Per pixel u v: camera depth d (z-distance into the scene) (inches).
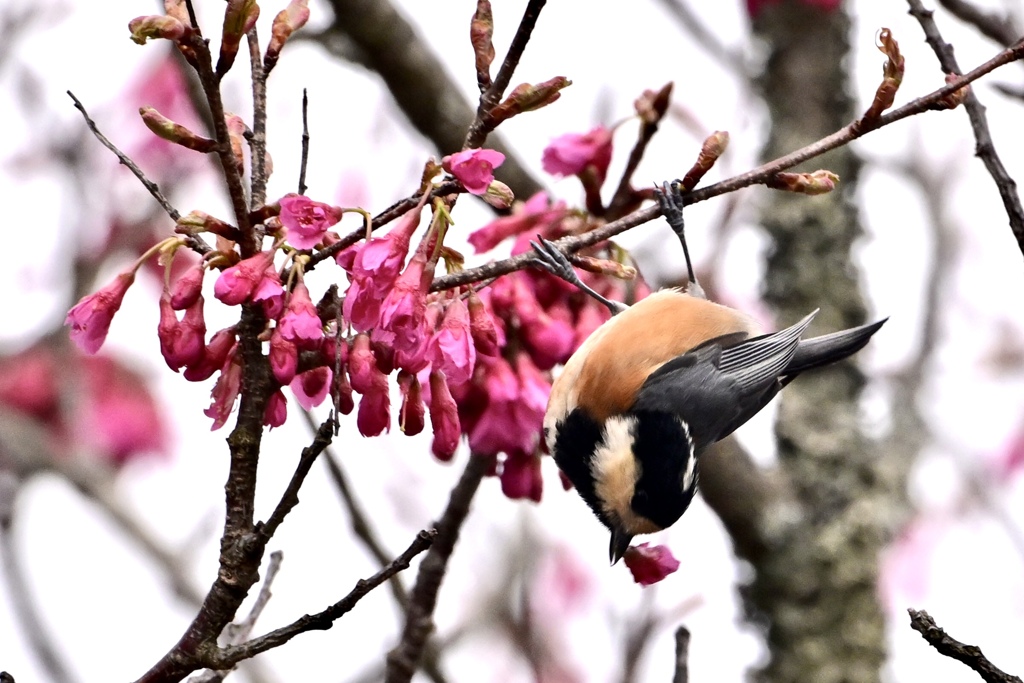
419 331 249.6
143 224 579.2
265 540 230.5
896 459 536.4
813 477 521.0
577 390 362.9
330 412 225.1
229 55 231.5
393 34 457.7
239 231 245.4
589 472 358.9
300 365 260.4
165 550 526.6
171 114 583.5
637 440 360.8
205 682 278.5
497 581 586.9
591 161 351.6
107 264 576.1
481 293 329.4
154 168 582.6
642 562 342.6
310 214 243.4
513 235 346.6
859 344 414.6
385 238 249.1
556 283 347.9
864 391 550.0
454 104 469.1
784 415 535.2
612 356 367.9
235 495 239.3
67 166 576.1
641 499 356.8
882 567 538.6
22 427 541.6
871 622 511.5
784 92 556.1
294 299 241.0
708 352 384.8
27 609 488.4
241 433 241.1
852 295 542.9
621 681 441.4
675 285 443.2
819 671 504.1
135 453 576.4
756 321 411.2
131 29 222.2
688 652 310.3
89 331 259.8
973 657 236.2
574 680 576.1
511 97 248.1
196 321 253.1
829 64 560.7
